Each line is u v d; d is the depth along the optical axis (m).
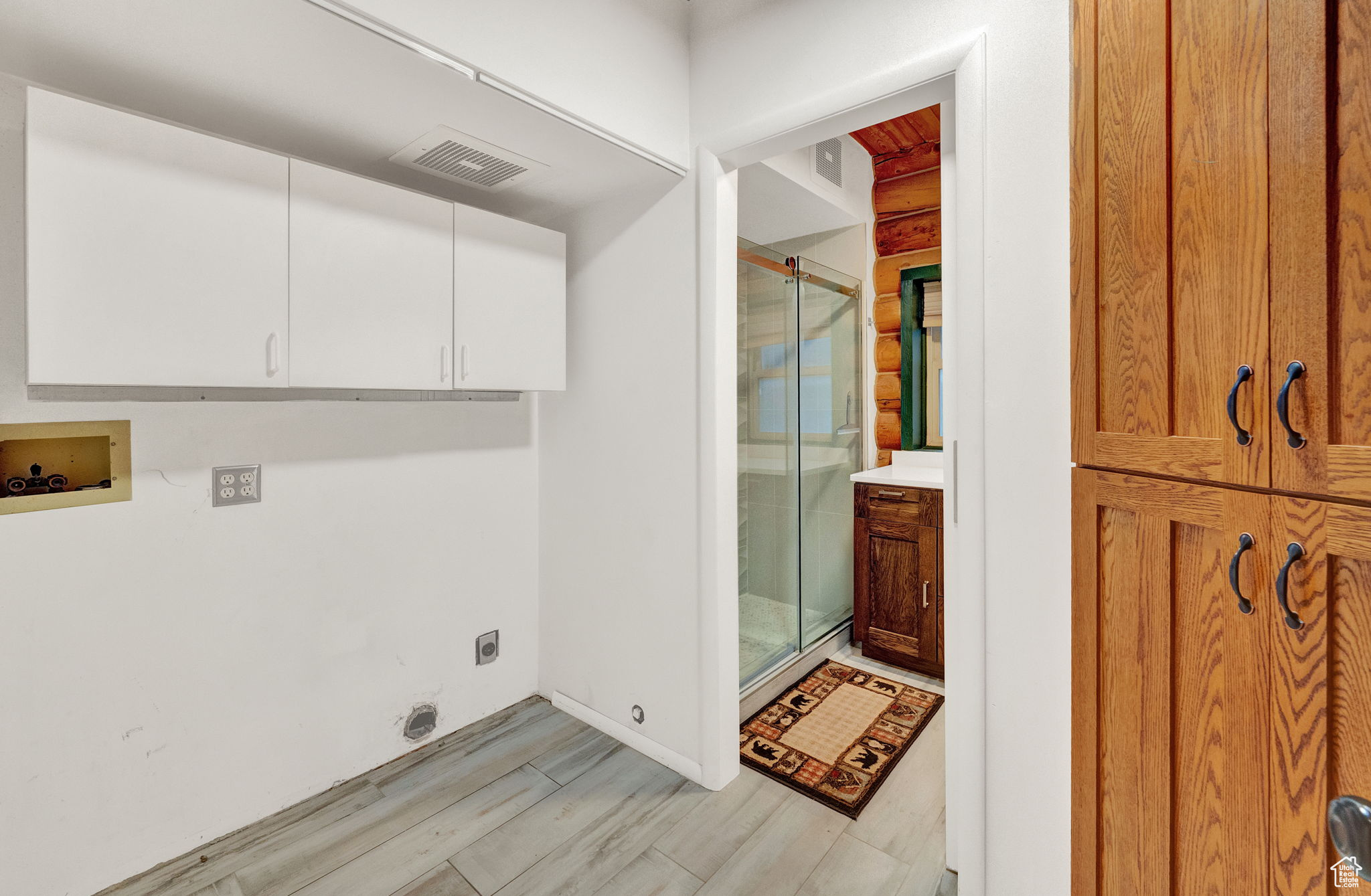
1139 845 0.98
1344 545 0.71
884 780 1.97
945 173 1.50
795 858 1.63
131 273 1.28
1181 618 0.91
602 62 1.65
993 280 1.33
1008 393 1.32
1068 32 1.23
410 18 1.24
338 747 1.94
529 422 2.48
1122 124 0.96
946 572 1.53
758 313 2.60
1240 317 0.81
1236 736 0.84
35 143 1.17
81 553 1.47
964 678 1.41
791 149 1.82
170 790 1.61
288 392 1.76
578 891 1.52
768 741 2.20
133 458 1.54
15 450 1.39
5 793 1.38
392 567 2.07
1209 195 0.85
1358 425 0.70
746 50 1.78
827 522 3.03
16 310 1.37
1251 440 0.80
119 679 1.53
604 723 2.27
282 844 1.68
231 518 1.71
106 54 1.26
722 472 1.92
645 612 2.11
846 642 3.08
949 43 1.38
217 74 1.34
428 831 1.74
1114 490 1.00
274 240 1.49
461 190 2.09
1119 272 0.98
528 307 2.05
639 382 2.10
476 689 2.33
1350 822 0.62
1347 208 0.71
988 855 1.39
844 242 3.27
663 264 2.01
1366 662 0.71
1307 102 0.73
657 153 1.81
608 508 2.22
